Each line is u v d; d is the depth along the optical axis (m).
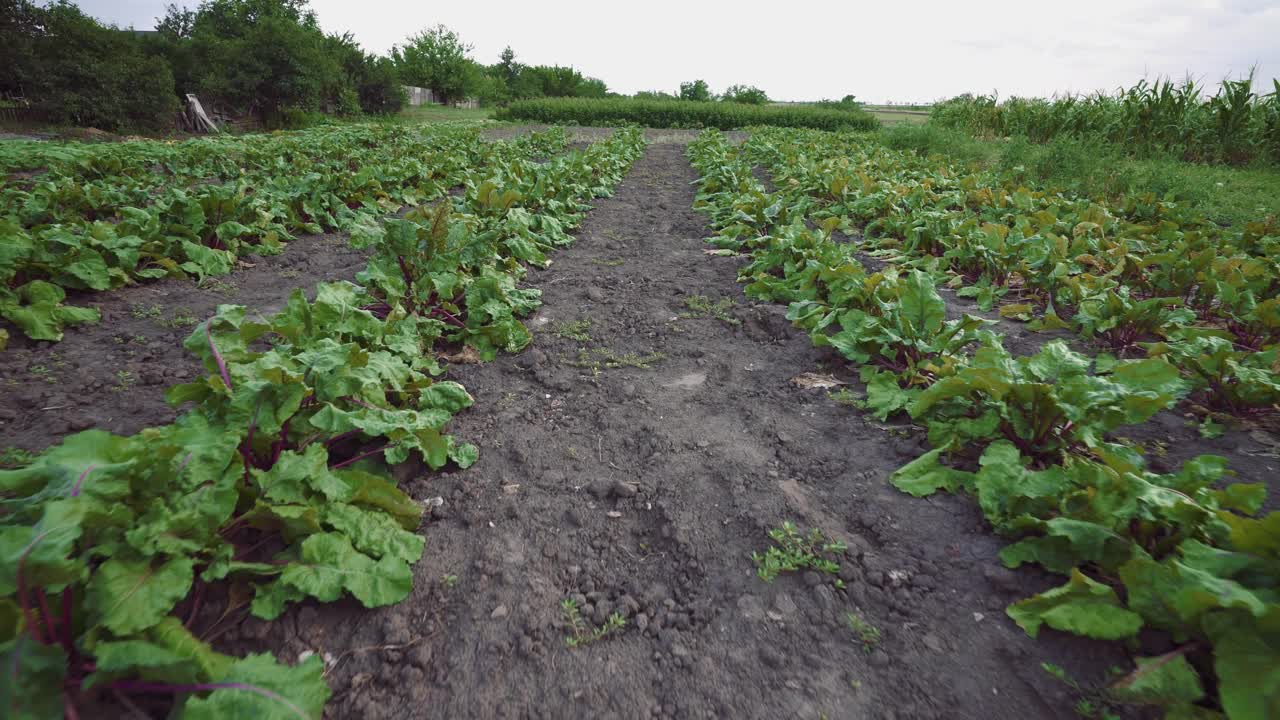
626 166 17.48
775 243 7.42
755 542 3.18
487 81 65.31
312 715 2.05
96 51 25.12
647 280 7.55
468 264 6.28
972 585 2.85
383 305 5.48
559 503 3.48
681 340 5.82
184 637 2.09
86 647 2.00
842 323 5.15
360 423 3.21
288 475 2.81
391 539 2.90
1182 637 2.36
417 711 2.31
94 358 5.07
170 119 26.45
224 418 2.88
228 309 3.36
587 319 6.27
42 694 1.90
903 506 3.39
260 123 33.06
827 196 12.34
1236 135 17.67
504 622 2.70
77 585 2.12
